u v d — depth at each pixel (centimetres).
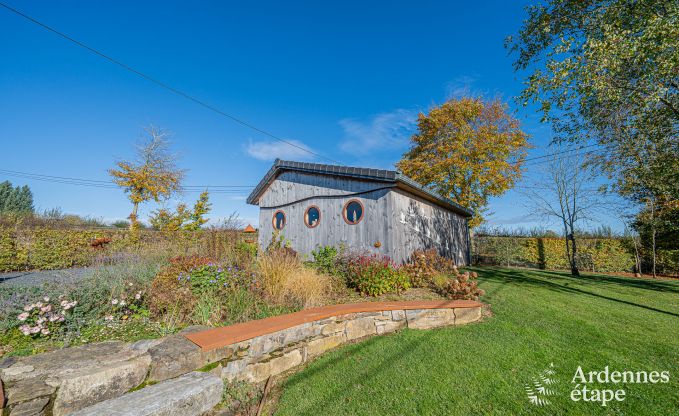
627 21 566
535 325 461
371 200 820
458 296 561
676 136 668
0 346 282
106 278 429
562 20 661
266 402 268
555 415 239
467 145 1722
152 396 221
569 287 802
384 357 349
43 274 788
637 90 559
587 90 550
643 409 246
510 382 290
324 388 286
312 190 962
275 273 498
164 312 397
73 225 1445
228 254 582
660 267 1212
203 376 260
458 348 371
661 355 352
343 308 430
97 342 298
